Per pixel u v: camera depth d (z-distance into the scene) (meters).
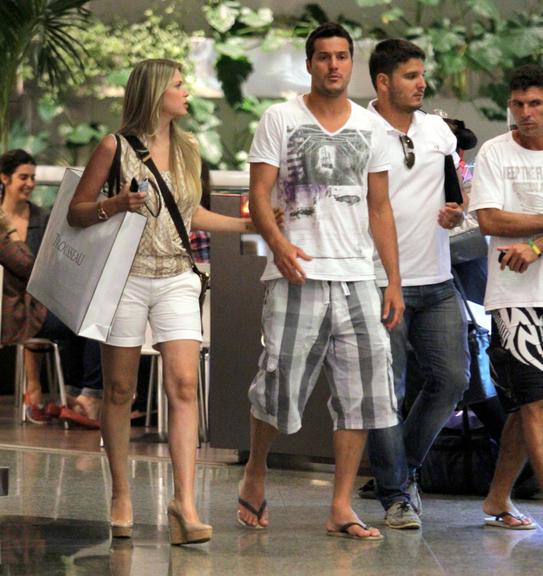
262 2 27.06
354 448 11.41
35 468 15.73
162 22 26.92
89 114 26.72
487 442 13.98
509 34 27.06
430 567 10.11
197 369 11.07
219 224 11.64
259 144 11.16
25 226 19.88
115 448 11.38
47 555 10.48
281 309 11.21
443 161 12.29
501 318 11.55
